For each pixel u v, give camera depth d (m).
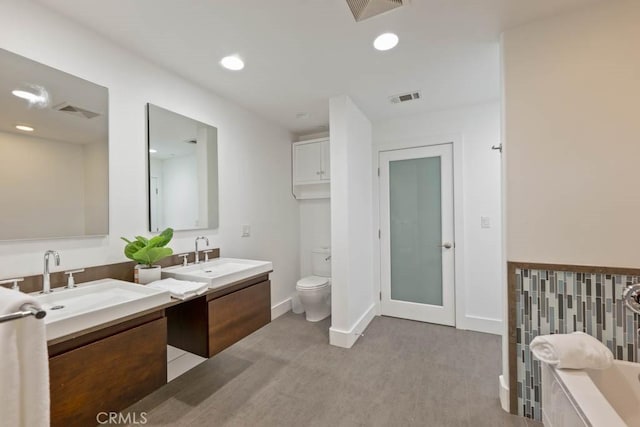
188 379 2.05
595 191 1.50
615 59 1.46
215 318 1.72
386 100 2.71
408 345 2.57
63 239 1.55
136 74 1.92
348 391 1.90
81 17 1.56
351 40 1.79
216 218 2.54
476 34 1.73
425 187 3.15
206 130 2.46
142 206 1.95
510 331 1.68
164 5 1.47
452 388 1.93
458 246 2.96
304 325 3.04
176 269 2.06
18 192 1.39
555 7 1.51
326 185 3.60
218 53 1.92
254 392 1.89
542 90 1.60
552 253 1.58
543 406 1.51
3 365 0.86
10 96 1.37
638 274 1.43
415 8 1.50
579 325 1.55
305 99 2.68
